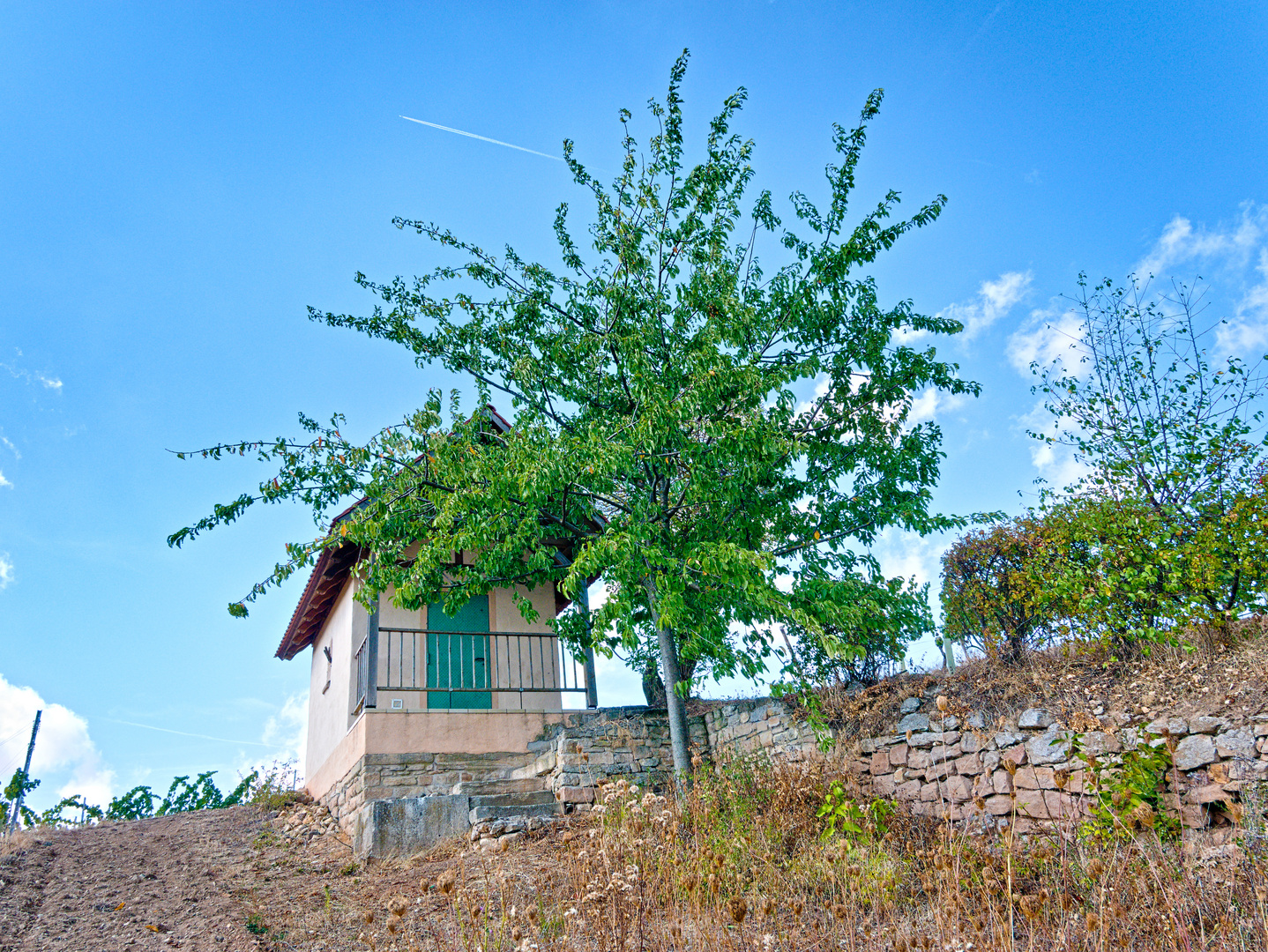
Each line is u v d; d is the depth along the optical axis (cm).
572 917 555
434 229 1077
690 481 957
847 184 1025
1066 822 610
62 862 828
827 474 973
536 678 1221
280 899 722
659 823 701
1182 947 413
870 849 639
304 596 1329
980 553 855
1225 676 650
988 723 758
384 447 940
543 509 1012
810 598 874
